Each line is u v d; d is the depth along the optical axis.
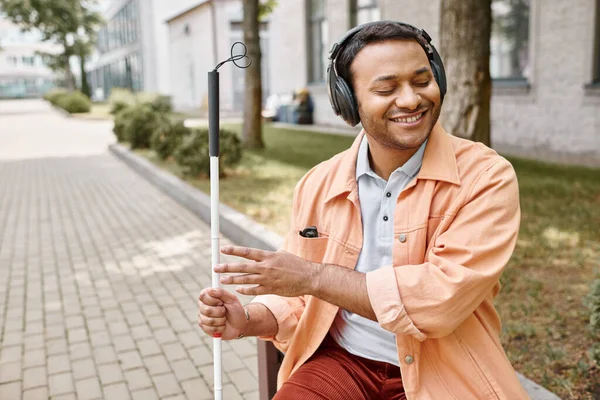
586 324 3.57
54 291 5.10
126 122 15.22
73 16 42.19
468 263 1.50
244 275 1.57
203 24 28.98
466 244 1.52
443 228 1.59
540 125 10.68
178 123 11.59
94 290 5.09
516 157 10.16
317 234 1.82
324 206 1.81
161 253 6.14
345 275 1.56
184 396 3.34
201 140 9.28
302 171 9.68
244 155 11.41
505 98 11.34
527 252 4.92
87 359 3.81
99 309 4.65
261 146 12.60
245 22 12.34
